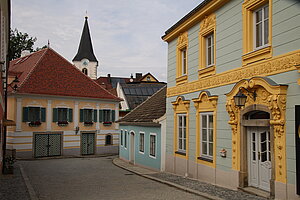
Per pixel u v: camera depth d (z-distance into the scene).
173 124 15.63
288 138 8.08
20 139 26.52
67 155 29.14
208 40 12.89
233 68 10.73
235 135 10.44
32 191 10.85
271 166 8.61
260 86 9.14
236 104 9.75
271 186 8.54
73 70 32.50
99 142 31.42
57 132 28.66
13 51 45.22
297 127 7.68
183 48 15.01
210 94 12.08
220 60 11.53
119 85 44.47
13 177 14.59
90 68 69.75
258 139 9.65
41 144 27.73
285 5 8.38
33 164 22.02
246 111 9.82
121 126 25.20
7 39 13.65
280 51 8.53
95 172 17.11
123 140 24.39
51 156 28.22
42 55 32.00
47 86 28.88
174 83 15.77
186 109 14.13
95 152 31.05
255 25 9.97
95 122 31.22
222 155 11.02
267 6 9.38
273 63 8.73
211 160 11.88
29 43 46.25
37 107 27.69
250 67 9.75
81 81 31.86
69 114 29.55
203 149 12.88
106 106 32.12
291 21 8.16
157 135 17.28
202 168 12.59
